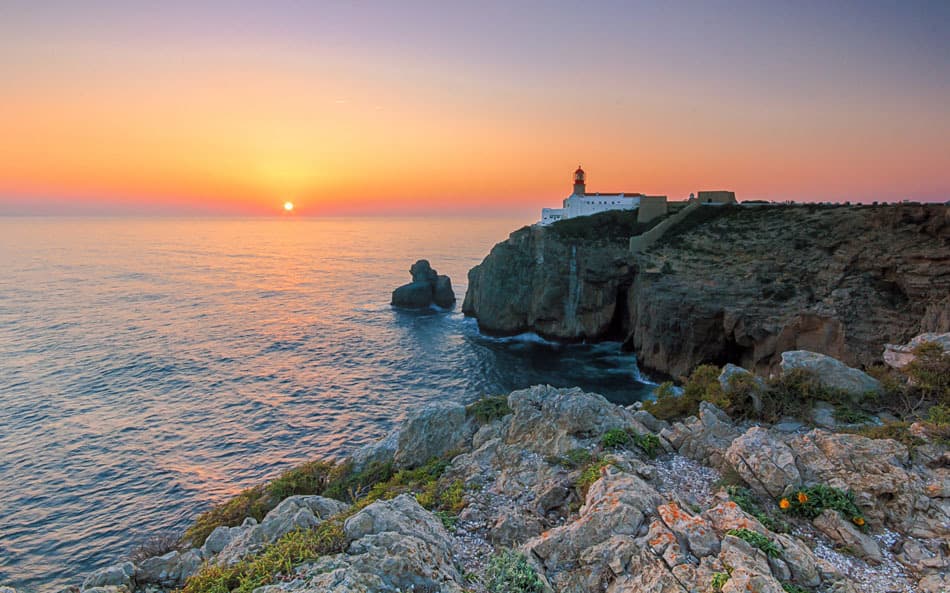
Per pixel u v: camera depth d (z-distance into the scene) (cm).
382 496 1847
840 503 1266
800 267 5128
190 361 5784
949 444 1480
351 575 941
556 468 1670
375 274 14150
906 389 1961
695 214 7469
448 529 1371
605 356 6519
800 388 2003
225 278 12875
